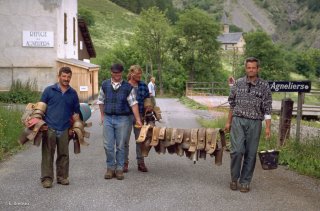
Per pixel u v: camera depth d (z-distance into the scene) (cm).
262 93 653
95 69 2859
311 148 915
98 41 9300
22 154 934
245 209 580
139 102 773
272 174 781
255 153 661
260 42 7725
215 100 3203
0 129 1010
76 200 608
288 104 984
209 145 713
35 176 740
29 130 650
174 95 5675
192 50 6291
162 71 6028
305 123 1923
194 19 6275
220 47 6569
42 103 665
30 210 561
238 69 6731
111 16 11875
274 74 7762
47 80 2534
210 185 700
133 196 631
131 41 6100
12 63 2516
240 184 671
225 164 864
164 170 800
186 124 1603
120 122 723
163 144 741
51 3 2502
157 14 5975
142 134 728
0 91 2467
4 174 752
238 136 659
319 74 10106
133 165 840
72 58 2928
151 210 571
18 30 2505
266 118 657
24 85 2473
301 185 707
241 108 656
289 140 984
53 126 668
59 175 691
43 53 2527
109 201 606
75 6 3059
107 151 725
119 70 716
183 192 656
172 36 6238
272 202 613
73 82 2577
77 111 699
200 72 6412
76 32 3108
